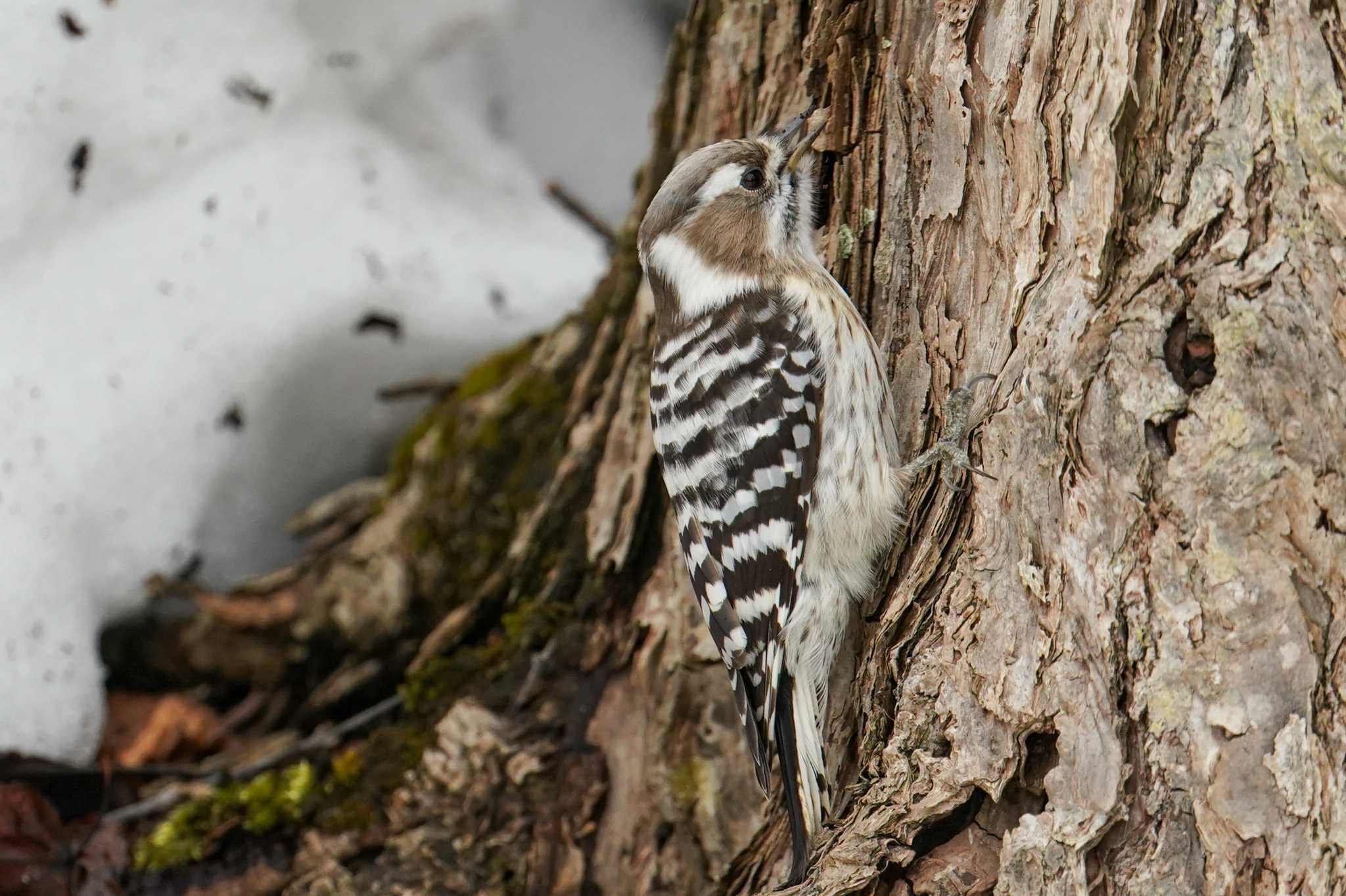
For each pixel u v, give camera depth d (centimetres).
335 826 864
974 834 616
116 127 1013
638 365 884
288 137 1077
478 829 838
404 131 1135
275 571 1057
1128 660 577
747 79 849
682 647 826
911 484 702
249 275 1038
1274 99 568
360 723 927
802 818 698
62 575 955
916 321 720
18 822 873
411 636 1002
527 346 1059
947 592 644
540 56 1213
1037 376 612
